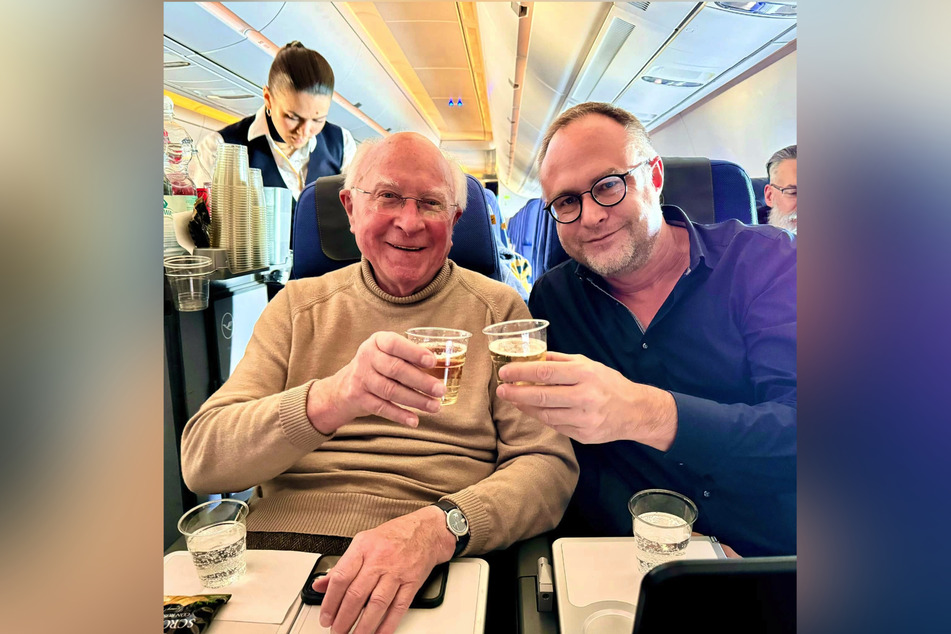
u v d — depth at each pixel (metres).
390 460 1.13
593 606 0.76
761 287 1.18
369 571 0.77
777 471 1.10
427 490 1.10
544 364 0.91
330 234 1.34
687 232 1.24
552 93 1.99
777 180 1.40
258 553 0.90
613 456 1.26
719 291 1.21
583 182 1.24
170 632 0.71
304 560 0.88
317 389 0.98
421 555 0.82
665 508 0.95
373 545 0.82
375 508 1.07
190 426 1.08
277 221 1.97
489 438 1.19
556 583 0.81
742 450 1.08
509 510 0.97
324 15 2.61
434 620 0.75
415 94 4.37
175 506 1.37
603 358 1.30
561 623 0.73
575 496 1.28
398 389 0.87
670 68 1.59
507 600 1.00
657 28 1.45
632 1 1.40
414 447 1.14
